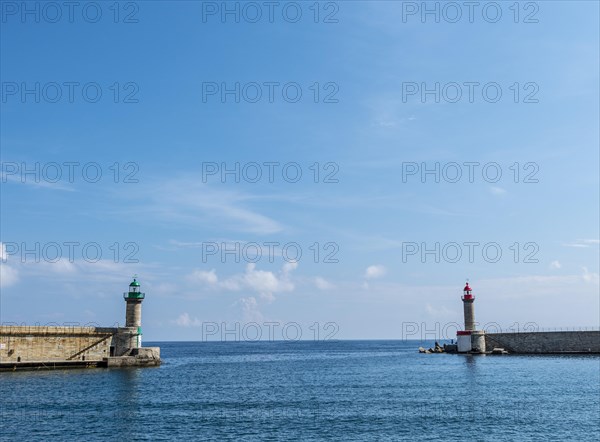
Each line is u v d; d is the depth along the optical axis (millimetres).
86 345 83375
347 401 54938
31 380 66812
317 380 78438
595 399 55438
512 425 42688
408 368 100062
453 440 38031
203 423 42719
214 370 99125
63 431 39281
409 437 38781
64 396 54781
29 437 37500
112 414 45719
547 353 121250
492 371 86812
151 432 39344
